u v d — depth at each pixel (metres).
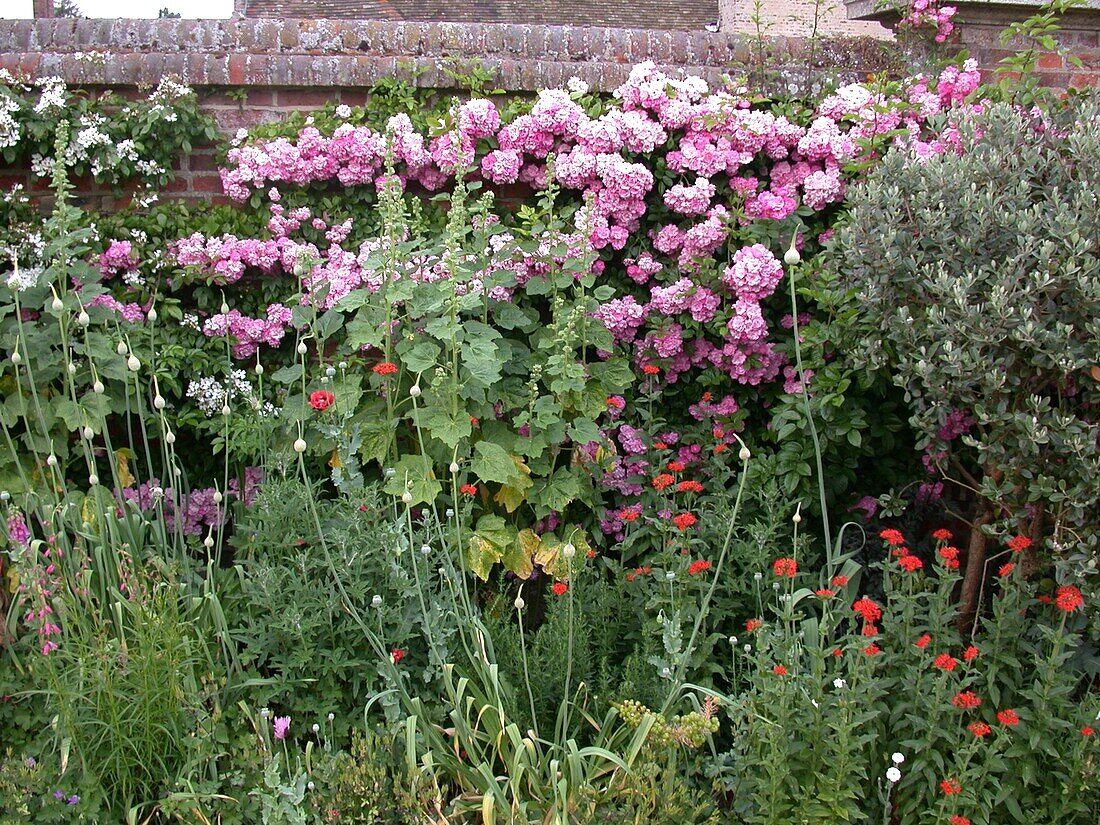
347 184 3.88
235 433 3.40
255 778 2.41
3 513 2.93
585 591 3.13
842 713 2.21
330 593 2.62
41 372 3.26
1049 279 2.43
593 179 3.87
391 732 2.41
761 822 2.29
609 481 3.71
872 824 2.37
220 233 3.77
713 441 3.79
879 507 3.71
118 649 2.37
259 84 3.88
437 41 4.11
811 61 4.18
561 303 3.57
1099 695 2.44
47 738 2.46
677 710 2.57
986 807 2.23
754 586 3.02
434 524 3.16
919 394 2.75
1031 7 4.21
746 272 3.61
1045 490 2.51
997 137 2.88
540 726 2.71
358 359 3.63
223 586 2.85
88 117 3.69
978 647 2.46
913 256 2.74
